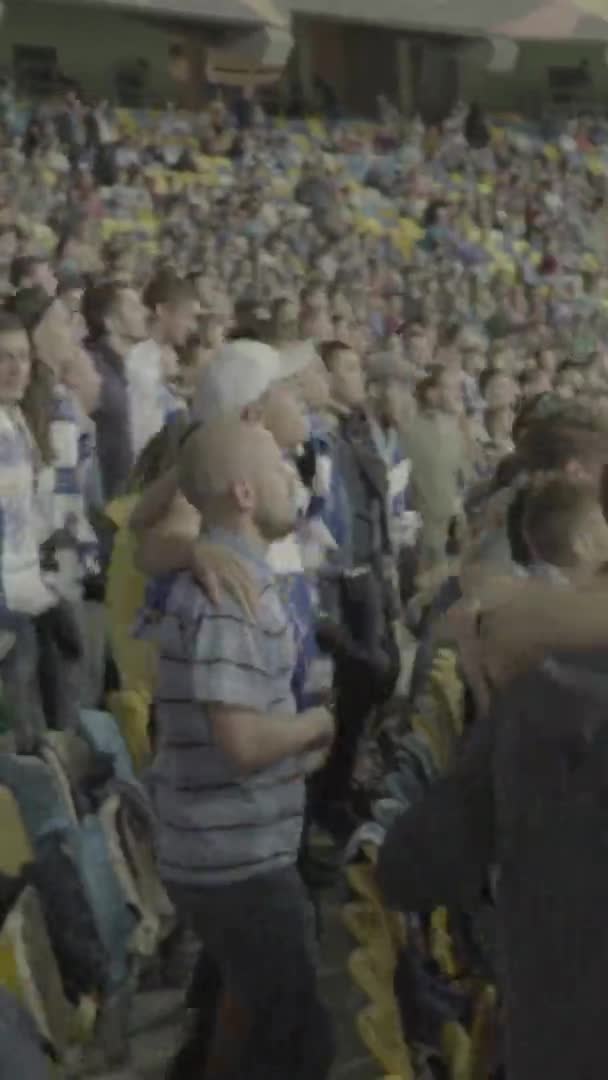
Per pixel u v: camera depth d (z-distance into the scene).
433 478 8.77
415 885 2.15
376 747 5.69
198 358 6.77
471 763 2.12
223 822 3.01
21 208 21.42
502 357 14.70
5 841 3.61
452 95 34.44
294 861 3.14
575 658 1.97
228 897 3.03
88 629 5.27
